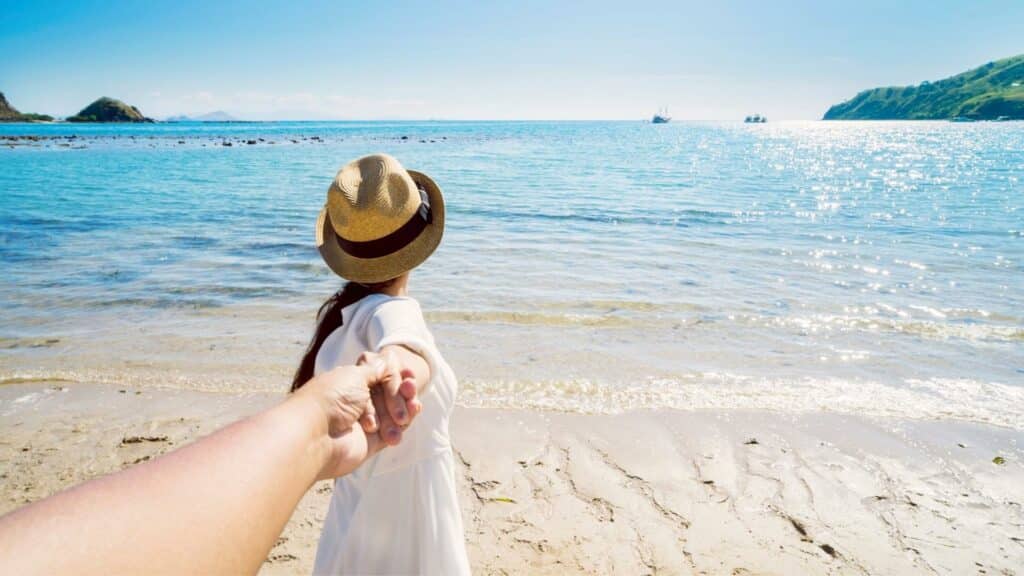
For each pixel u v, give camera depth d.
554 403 4.81
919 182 26.25
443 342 6.05
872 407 4.79
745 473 3.91
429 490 1.43
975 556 3.19
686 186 23.05
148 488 0.42
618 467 3.96
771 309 7.23
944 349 6.00
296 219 13.61
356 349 1.39
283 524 0.49
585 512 3.52
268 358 5.64
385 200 1.49
